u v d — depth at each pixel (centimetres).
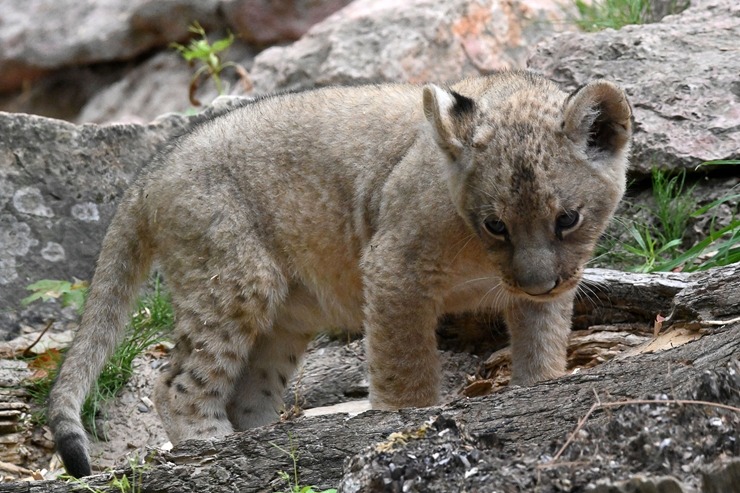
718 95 1341
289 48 1967
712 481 622
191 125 1220
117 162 1502
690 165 1286
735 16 1512
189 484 798
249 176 1105
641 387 725
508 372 1167
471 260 1016
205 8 2467
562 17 1969
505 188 923
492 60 1897
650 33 1470
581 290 1120
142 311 1380
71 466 1035
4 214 1438
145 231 1158
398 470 681
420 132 1038
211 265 1103
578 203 930
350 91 1125
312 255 1108
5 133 1450
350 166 1078
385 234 1034
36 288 1381
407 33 1881
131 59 2575
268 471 793
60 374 1134
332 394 1252
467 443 704
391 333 1032
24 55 2602
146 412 1257
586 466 659
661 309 1084
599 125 952
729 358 729
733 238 1154
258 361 1190
